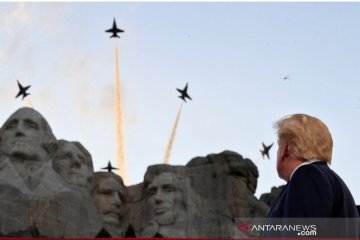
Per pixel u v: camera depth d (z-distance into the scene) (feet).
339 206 18.15
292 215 17.66
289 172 19.01
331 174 18.65
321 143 18.89
